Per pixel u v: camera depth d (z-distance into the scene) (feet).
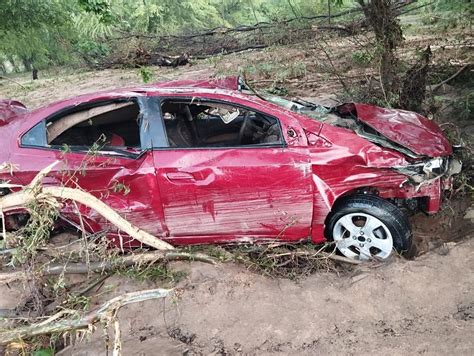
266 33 51.42
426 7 41.45
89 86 46.62
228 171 12.98
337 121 14.79
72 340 11.60
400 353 10.37
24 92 46.47
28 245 11.59
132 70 53.62
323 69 30.94
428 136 14.11
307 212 13.21
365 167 12.93
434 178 13.32
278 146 13.12
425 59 22.88
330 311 11.73
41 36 52.49
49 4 45.32
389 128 14.25
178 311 12.24
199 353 11.03
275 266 13.56
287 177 12.91
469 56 27.99
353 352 10.57
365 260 13.65
